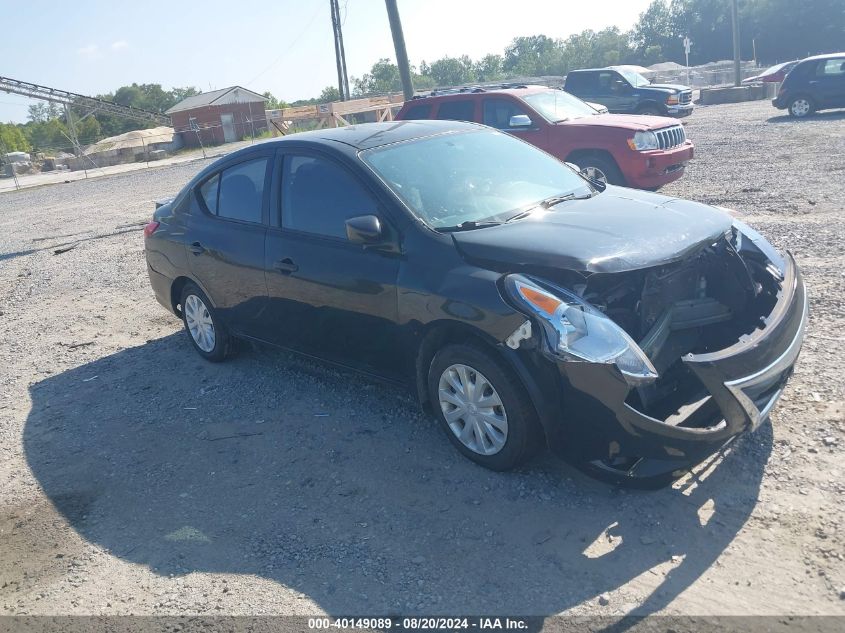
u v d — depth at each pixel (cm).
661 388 375
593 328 348
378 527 375
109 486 452
